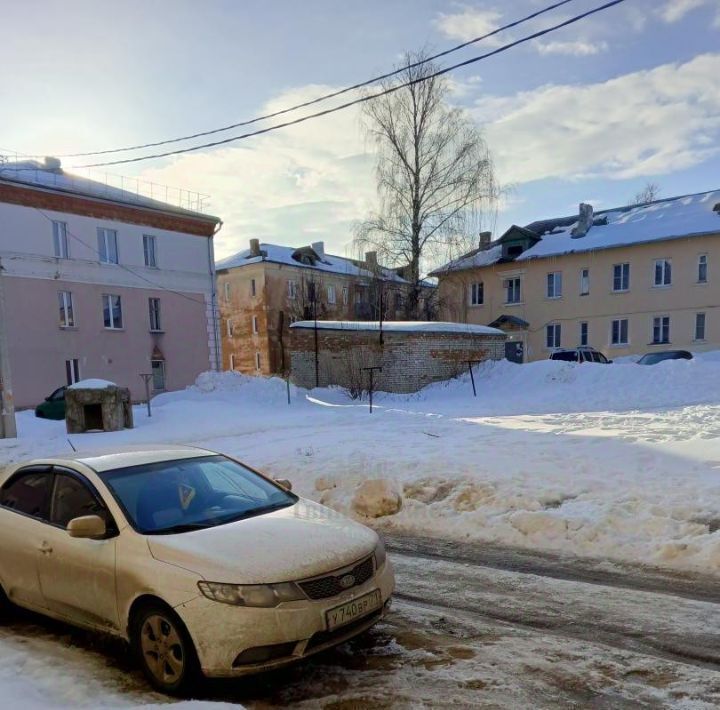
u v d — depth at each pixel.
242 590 3.40
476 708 3.25
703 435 10.02
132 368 32.16
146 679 3.71
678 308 36.16
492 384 23.98
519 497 7.16
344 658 3.92
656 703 3.23
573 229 42.91
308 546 3.79
